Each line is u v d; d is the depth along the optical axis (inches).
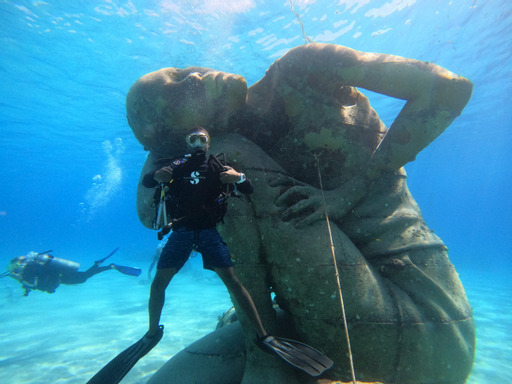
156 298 112.8
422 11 509.4
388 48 611.5
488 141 1546.5
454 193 4904.0
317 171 180.1
